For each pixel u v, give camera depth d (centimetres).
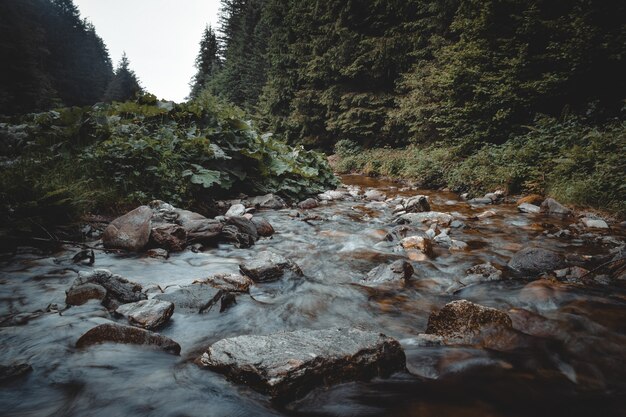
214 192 798
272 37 2697
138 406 166
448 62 1377
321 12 2223
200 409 163
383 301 315
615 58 851
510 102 1055
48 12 5812
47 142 688
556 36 949
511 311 273
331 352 187
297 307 298
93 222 517
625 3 855
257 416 160
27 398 173
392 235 523
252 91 3419
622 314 263
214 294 289
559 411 169
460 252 461
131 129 733
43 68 4284
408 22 1798
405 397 176
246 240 501
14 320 248
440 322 250
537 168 857
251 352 187
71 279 335
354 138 2214
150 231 443
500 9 1059
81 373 192
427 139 1627
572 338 235
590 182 704
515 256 405
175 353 219
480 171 988
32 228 434
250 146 880
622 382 192
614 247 466
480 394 180
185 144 706
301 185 962
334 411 165
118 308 262
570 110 986
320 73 2188
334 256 455
